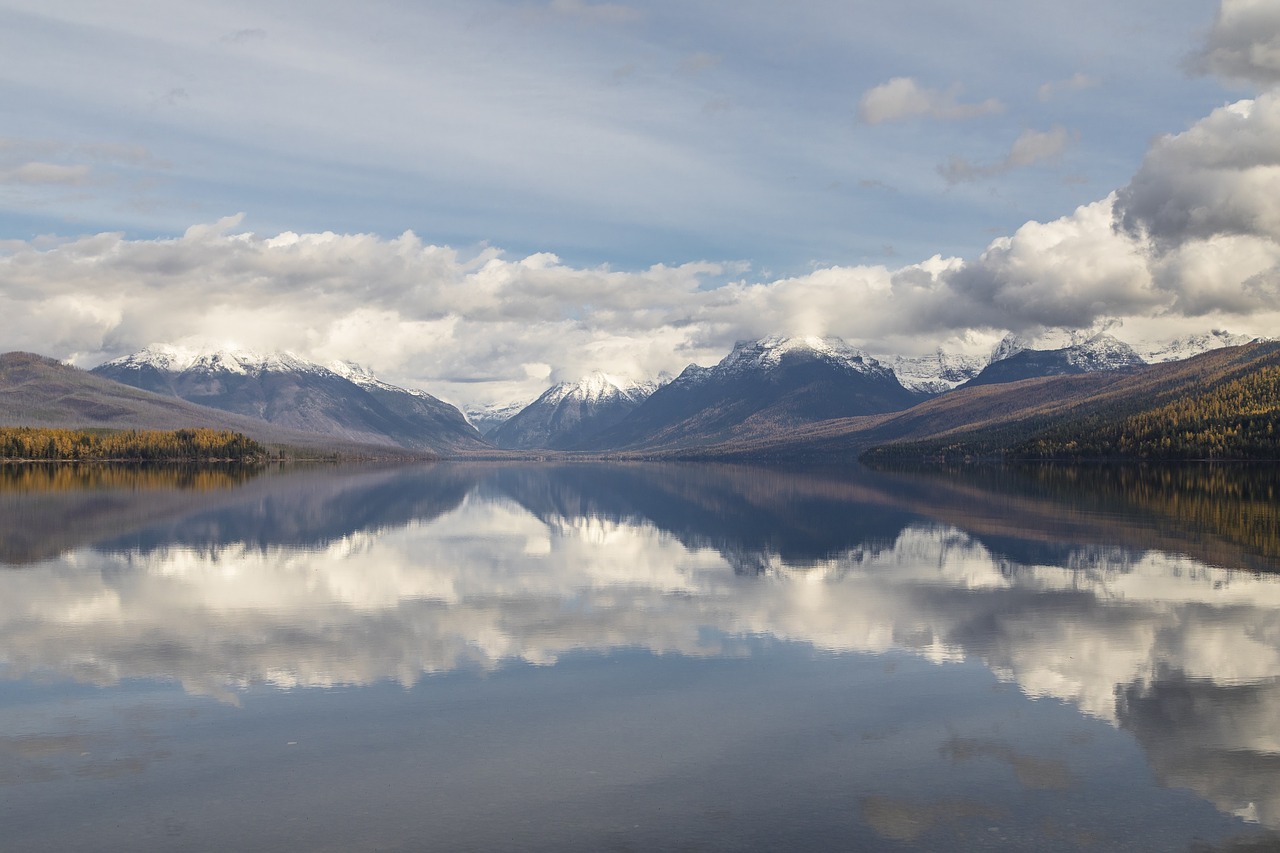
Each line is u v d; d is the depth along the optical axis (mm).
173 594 46656
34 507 102188
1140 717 26297
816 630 37938
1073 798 20922
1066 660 32625
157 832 19469
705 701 28094
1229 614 40219
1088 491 130875
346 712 27078
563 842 18984
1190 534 72000
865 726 25734
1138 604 42656
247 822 19906
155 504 108875
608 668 32000
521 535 78312
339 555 63250
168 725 25953
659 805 20672
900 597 45312
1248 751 23656
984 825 19656
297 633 37531
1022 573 52719
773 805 20656
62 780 22109
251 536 75312
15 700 28219
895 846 18766
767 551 65062
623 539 74750
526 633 37625
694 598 45719
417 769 22750
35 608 42625
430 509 110438
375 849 18719
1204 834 19234
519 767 22875
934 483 169125
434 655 33906
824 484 174625
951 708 27234
